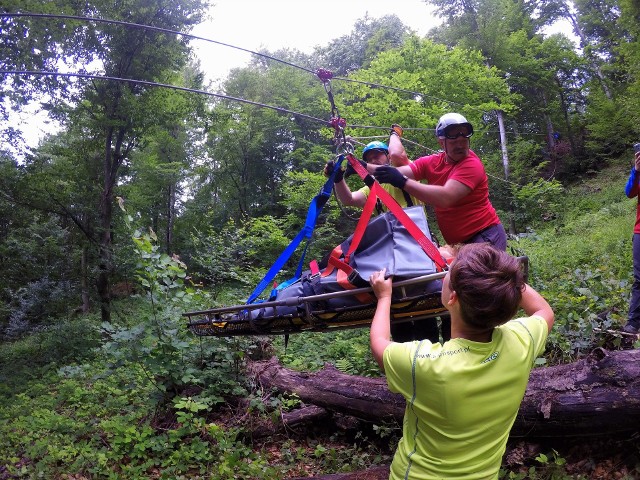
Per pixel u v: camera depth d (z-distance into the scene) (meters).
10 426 5.91
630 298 5.34
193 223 28.72
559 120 28.50
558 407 3.46
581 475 3.38
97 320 16.95
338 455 4.43
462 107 16.02
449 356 1.86
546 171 27.39
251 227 15.20
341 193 4.18
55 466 4.64
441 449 1.86
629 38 27.05
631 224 11.02
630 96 20.14
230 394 5.46
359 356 6.29
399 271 2.99
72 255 16.89
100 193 16.06
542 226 18.47
